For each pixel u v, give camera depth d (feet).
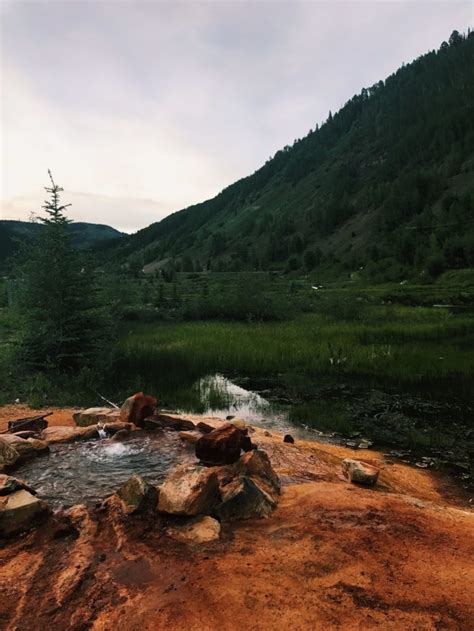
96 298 50.55
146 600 10.88
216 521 14.74
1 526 14.07
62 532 14.29
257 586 11.35
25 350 43.06
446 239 271.49
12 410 32.55
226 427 20.68
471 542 13.93
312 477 20.49
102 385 40.50
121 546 13.43
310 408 35.45
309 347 58.03
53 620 10.27
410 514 15.94
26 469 19.84
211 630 9.83
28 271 43.21
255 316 99.86
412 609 10.48
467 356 51.75
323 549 13.09
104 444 23.29
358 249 375.04
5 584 11.66
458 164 411.75
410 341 63.82
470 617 10.23
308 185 650.43
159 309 113.70
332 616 10.21
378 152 602.85
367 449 27.73
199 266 438.81
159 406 36.11
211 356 53.11
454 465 25.17
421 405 36.60
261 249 499.10
